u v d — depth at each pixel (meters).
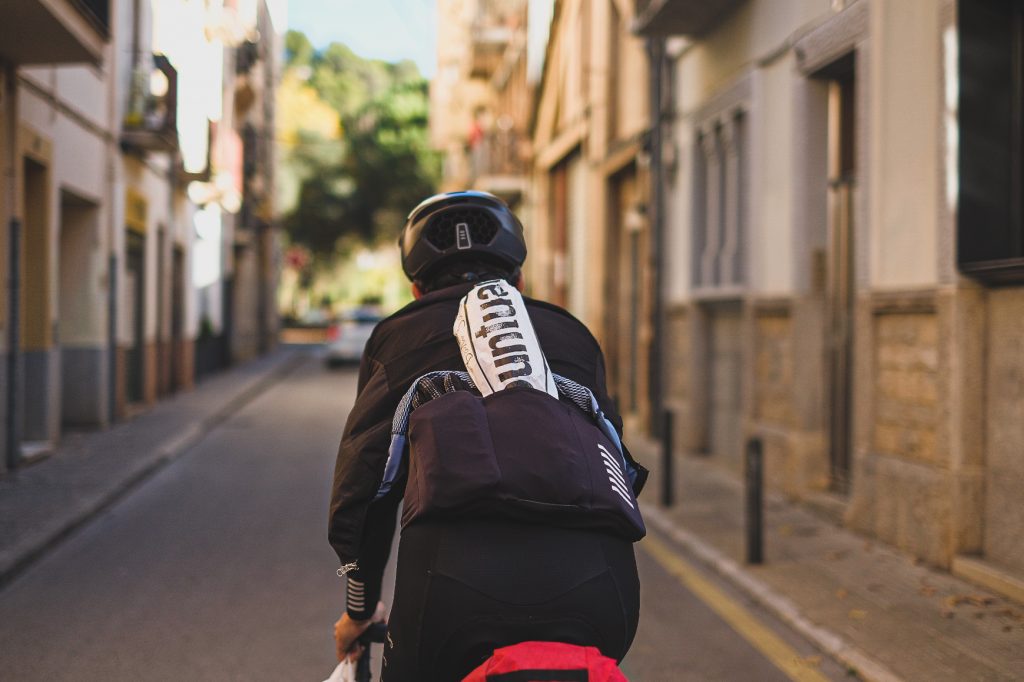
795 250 9.04
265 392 21.88
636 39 14.63
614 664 1.75
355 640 2.40
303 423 15.97
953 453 6.39
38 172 11.43
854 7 7.78
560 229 21.81
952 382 6.40
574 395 2.15
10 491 9.20
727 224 11.20
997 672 4.61
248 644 5.23
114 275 14.55
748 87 10.14
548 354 2.21
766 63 9.83
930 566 6.63
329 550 7.41
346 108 56.06
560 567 1.85
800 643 5.30
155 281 17.73
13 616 5.75
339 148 54.56
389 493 2.13
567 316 2.35
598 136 17.11
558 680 1.67
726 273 11.07
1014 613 5.55
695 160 12.10
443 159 54.25
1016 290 6.04
